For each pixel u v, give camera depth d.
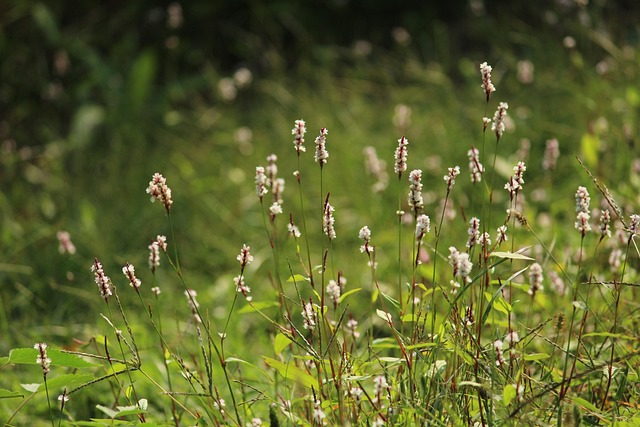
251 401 4.55
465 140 9.54
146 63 11.66
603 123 8.23
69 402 5.59
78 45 12.80
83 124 11.42
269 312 6.91
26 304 7.64
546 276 5.95
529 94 10.05
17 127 12.29
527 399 4.10
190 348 6.45
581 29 9.93
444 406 4.07
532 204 7.92
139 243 8.88
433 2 12.99
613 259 5.11
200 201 9.54
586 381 4.56
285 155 10.24
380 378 4.05
